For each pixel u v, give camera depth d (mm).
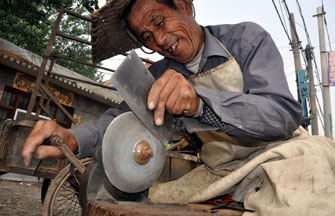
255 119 944
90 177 885
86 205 856
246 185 1098
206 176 1652
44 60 3391
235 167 1518
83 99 11047
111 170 894
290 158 850
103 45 2162
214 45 1452
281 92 1029
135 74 896
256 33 1345
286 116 970
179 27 1400
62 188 2131
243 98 974
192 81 1556
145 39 1497
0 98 8680
